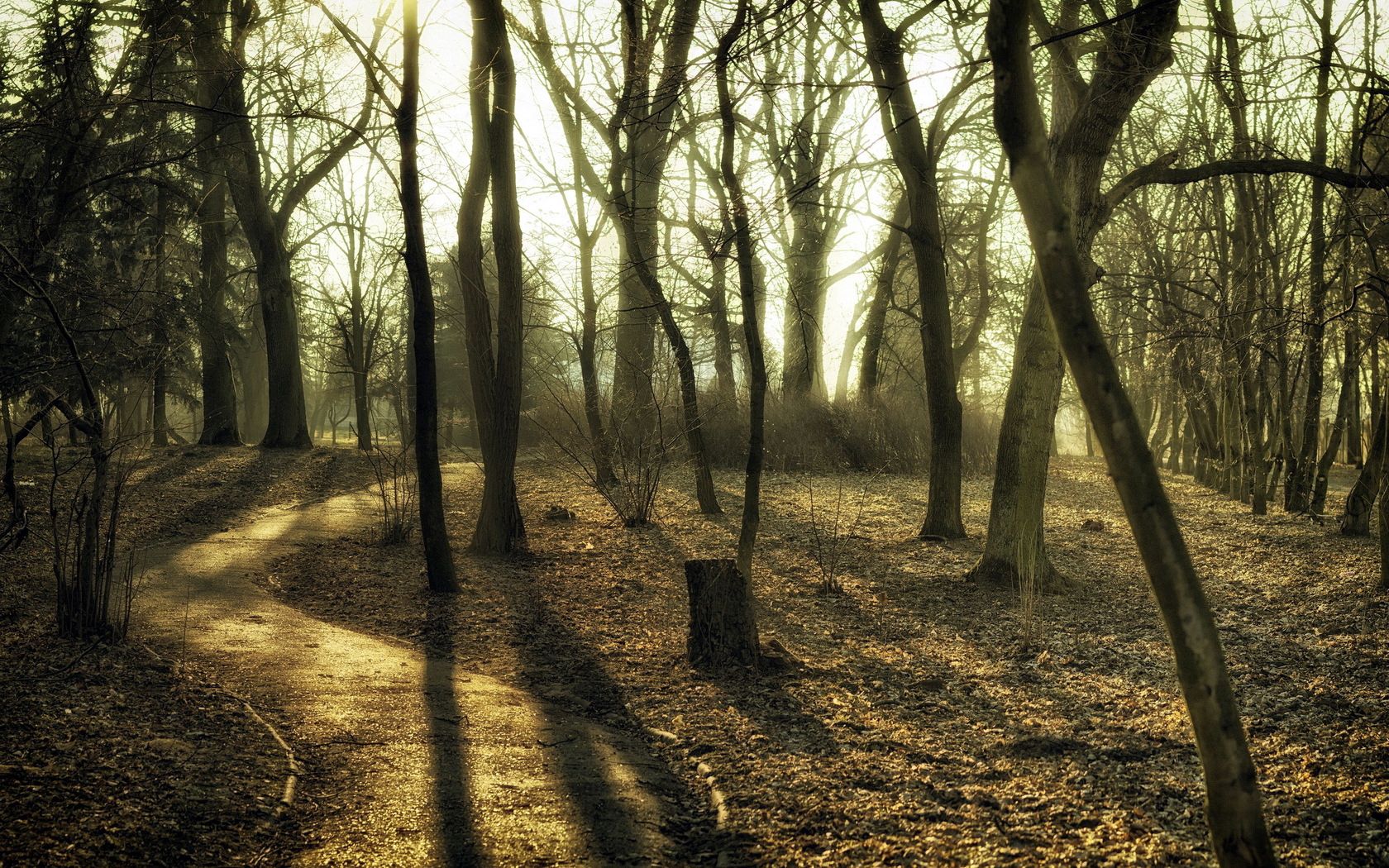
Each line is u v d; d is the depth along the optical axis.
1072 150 10.64
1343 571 11.58
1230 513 17.81
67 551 7.81
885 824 4.80
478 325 13.20
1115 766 5.66
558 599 10.70
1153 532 3.16
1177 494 21.41
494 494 13.38
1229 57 12.15
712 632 8.00
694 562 8.06
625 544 14.03
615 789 5.32
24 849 3.97
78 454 19.16
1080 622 9.73
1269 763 5.66
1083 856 4.34
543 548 13.77
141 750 5.23
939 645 8.91
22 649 7.16
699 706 6.98
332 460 24.55
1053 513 18.38
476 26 12.34
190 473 20.67
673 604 10.45
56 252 12.71
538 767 5.60
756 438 8.83
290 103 12.05
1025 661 8.32
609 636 9.12
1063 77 10.74
